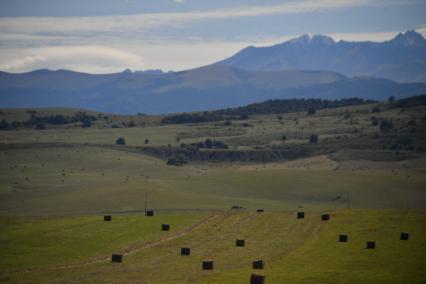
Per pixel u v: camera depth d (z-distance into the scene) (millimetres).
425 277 112688
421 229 159125
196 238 154375
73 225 171875
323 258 130125
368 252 134750
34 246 144875
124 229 166250
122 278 113875
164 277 114188
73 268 122938
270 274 115875
